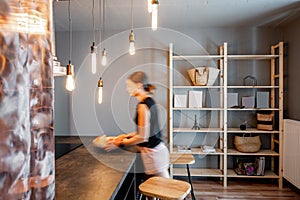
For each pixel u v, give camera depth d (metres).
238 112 4.06
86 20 3.64
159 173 2.49
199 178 4.02
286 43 3.88
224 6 3.08
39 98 0.49
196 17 3.52
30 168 0.46
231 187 3.68
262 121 3.79
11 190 0.42
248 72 4.03
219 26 3.99
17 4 0.43
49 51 0.52
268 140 4.02
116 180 1.55
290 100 3.76
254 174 3.72
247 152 3.73
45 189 0.50
